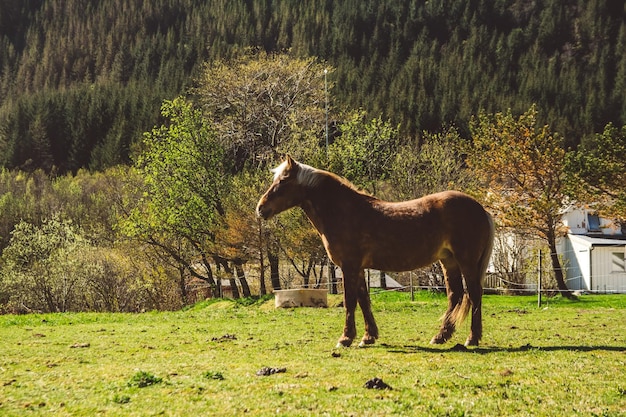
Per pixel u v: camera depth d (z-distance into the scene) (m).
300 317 20.30
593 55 142.12
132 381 8.86
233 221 34.88
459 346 11.93
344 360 10.71
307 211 13.03
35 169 103.81
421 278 41.97
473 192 39.47
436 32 163.38
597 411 7.25
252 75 50.53
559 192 38.81
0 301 51.38
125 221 40.78
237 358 11.23
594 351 11.43
